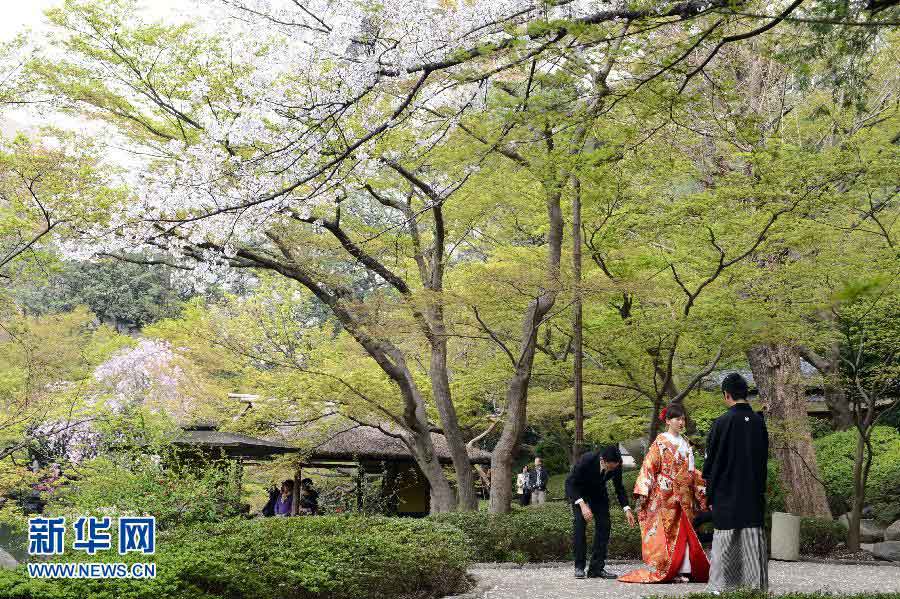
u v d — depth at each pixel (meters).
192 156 7.08
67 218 10.02
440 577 7.81
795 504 14.06
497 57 6.38
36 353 13.61
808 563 11.20
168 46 10.77
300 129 6.21
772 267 11.51
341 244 13.03
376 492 16.05
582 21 5.58
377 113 7.38
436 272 13.59
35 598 5.20
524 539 10.89
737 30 10.55
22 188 10.54
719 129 9.84
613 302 13.41
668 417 8.38
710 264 11.23
